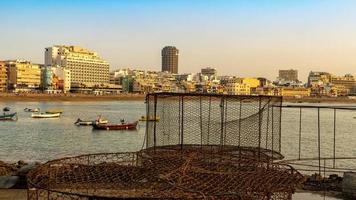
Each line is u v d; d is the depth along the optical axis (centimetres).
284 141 4753
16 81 17550
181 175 844
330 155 3812
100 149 4400
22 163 1888
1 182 1263
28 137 5291
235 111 1783
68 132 5934
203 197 705
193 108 2042
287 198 816
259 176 859
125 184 812
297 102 16075
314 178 1418
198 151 1208
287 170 931
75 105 14338
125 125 6288
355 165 2852
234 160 1063
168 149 1305
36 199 773
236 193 738
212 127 1650
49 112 9162
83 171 920
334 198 1208
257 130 1528
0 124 7081
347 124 7800
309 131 6094
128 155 1384
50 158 3766
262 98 1465
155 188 779
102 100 18175
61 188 805
